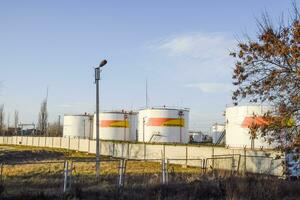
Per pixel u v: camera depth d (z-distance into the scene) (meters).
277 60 14.78
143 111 69.62
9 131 127.00
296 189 18.50
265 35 14.53
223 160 33.09
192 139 98.06
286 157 15.94
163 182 20.28
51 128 128.12
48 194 16.73
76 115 88.25
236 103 15.55
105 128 77.00
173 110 68.19
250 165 30.70
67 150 71.56
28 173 29.61
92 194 17.22
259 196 17.17
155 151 48.09
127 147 53.31
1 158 51.06
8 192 16.83
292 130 14.51
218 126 77.44
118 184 19.72
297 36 14.05
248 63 15.19
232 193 17.16
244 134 44.38
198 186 18.58
